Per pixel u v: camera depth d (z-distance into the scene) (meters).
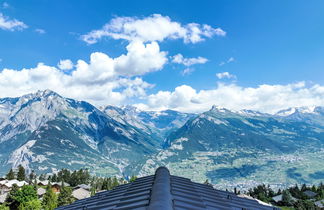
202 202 25.17
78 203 32.53
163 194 22.89
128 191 31.58
